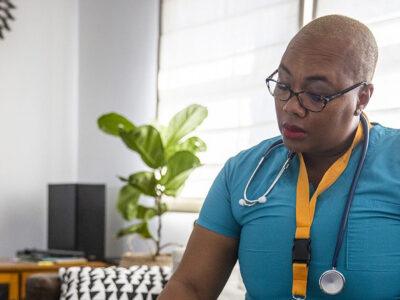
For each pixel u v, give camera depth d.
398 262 0.97
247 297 1.09
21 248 4.07
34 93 4.16
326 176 1.05
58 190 3.82
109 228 4.02
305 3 3.01
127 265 3.21
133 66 4.04
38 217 4.15
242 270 1.09
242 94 3.34
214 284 1.15
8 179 4.05
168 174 3.18
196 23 3.66
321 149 1.01
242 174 1.14
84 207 3.68
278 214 1.05
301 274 0.99
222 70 3.48
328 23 0.99
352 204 1.01
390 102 2.60
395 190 1.01
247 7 3.34
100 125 3.35
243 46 3.36
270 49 3.19
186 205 3.59
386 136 1.09
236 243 1.14
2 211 4.02
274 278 1.03
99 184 3.75
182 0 3.76
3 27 4.07
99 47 4.22
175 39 3.80
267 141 1.19
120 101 4.09
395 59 2.59
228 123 3.42
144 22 4.00
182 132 3.21
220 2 3.51
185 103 3.71
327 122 0.97
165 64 3.86
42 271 3.30
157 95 3.89
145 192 3.25
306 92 0.96
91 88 4.24
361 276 0.97
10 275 3.25
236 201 1.12
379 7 2.67
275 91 1.01
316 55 0.96
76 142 4.29
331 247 0.99
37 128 4.16
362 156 1.05
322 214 1.02
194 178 3.58
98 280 2.36
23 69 4.13
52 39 4.24
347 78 0.96
